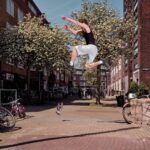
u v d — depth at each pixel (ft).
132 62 185.47
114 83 310.65
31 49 126.11
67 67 132.16
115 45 124.47
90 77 199.52
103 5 129.18
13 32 128.67
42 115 71.92
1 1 142.10
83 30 36.19
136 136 42.75
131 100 56.49
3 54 128.06
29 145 37.24
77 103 140.97
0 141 39.86
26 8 193.16
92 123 56.18
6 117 48.80
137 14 169.89
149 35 162.09
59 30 131.64
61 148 35.45
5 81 151.74
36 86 211.61
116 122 58.23
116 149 35.12
